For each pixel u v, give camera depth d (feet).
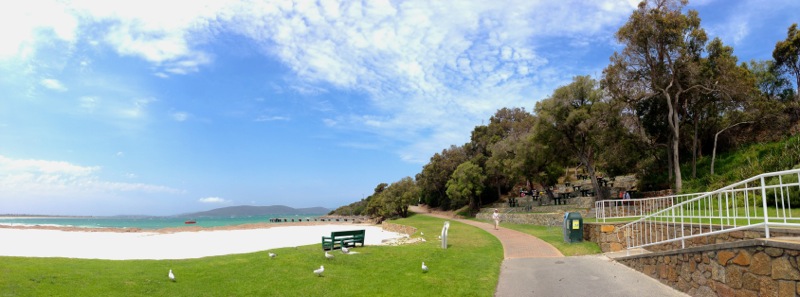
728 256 23.85
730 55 98.84
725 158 100.37
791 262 19.19
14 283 26.61
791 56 119.34
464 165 190.39
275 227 209.36
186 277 33.50
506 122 233.96
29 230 176.14
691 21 93.56
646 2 90.99
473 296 30.25
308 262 40.73
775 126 100.22
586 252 50.16
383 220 256.11
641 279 34.01
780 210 47.96
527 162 137.80
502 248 56.80
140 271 34.53
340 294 29.96
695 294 27.55
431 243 62.95
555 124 111.65
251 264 39.42
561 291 31.27
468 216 190.08
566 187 165.99
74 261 38.42
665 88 96.02
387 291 30.89
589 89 110.42
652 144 112.78
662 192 95.91
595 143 114.52
